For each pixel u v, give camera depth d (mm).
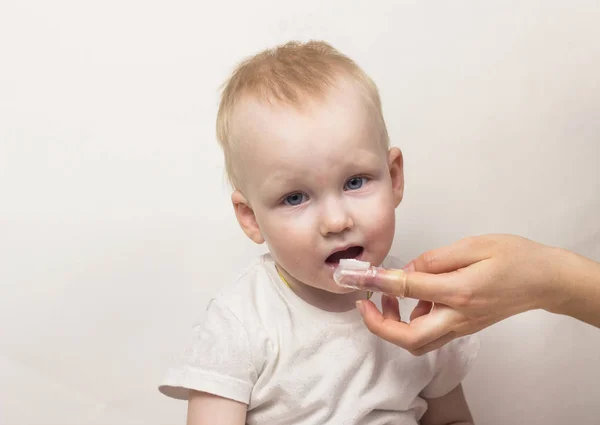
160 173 1555
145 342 1576
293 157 1051
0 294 1555
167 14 1535
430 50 1562
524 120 1591
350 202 1067
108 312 1568
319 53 1203
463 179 1588
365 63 1559
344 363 1193
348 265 989
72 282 1561
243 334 1167
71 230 1557
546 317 1619
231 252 1565
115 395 1580
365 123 1088
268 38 1549
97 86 1543
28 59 1536
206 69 1541
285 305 1201
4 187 1546
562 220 1614
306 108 1069
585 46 1588
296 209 1074
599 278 988
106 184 1554
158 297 1570
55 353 1566
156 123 1549
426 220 1587
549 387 1632
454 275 962
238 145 1117
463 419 1377
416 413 1308
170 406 1588
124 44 1539
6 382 1562
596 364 1625
